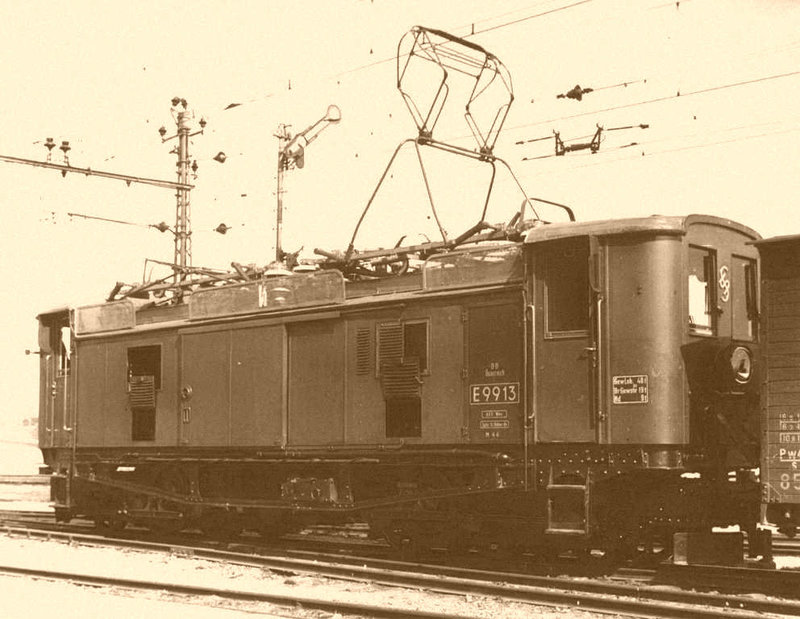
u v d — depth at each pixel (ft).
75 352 62.18
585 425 39.81
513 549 44.39
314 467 49.24
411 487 45.78
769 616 32.09
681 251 39.34
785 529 36.09
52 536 56.70
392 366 46.06
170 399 55.98
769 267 36.65
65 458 62.59
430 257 45.65
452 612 34.53
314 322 49.62
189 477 54.65
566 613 33.81
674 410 38.40
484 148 47.26
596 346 39.65
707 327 40.60
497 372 42.65
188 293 55.98
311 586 40.65
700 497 39.42
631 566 42.22
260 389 51.44
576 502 39.88
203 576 43.86
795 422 35.65
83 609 35.60
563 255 41.06
